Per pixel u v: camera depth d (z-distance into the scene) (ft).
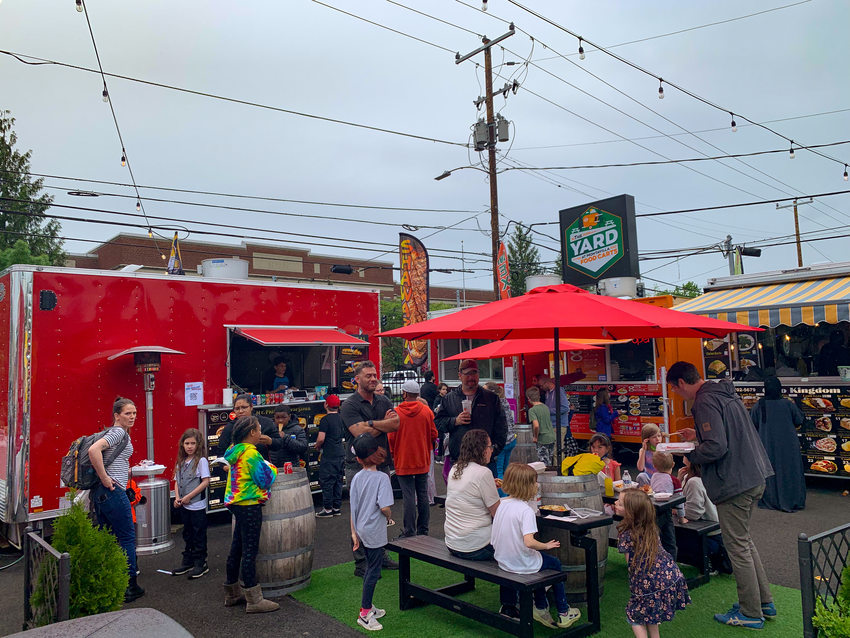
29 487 22.06
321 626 14.94
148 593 17.76
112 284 24.94
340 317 32.68
